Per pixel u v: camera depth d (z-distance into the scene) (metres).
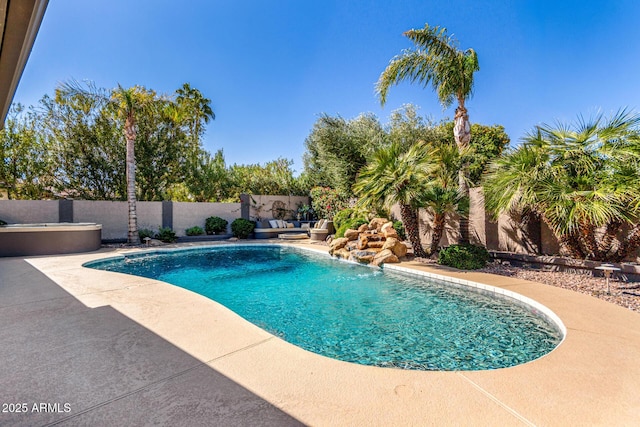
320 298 5.87
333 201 16.52
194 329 3.64
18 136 14.88
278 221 17.44
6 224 11.69
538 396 2.35
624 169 5.83
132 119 13.05
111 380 2.52
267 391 2.39
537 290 5.39
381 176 8.66
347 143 15.77
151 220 14.88
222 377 2.59
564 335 3.66
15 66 3.66
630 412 2.15
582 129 6.59
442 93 9.98
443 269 7.50
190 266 9.20
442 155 8.91
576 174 6.57
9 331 3.54
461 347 3.77
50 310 4.33
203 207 16.27
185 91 24.20
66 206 13.10
